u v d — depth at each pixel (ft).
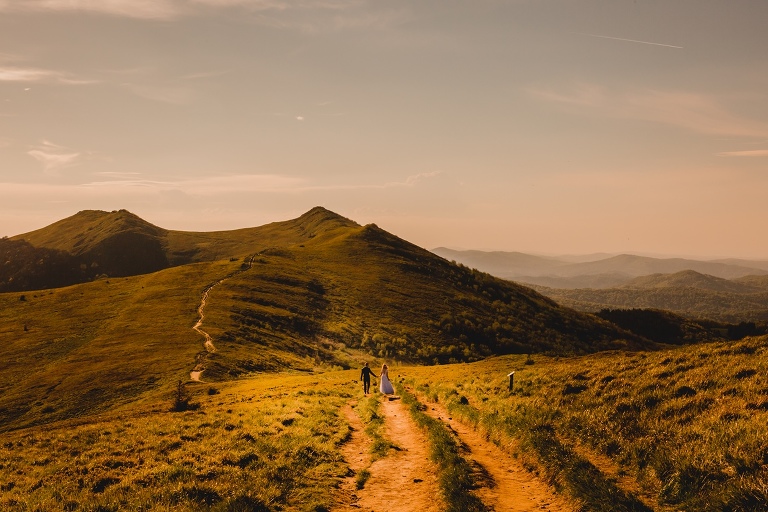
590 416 64.75
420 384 148.66
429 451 63.77
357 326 470.39
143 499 50.24
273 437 75.05
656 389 69.36
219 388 192.13
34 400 232.12
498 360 194.39
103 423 104.73
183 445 73.92
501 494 47.67
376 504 48.55
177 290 478.18
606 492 42.83
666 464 45.83
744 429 48.24
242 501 46.91
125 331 346.74
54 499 54.24
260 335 361.92
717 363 74.49
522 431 64.08
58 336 354.13
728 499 37.37
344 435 78.07
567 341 602.03
